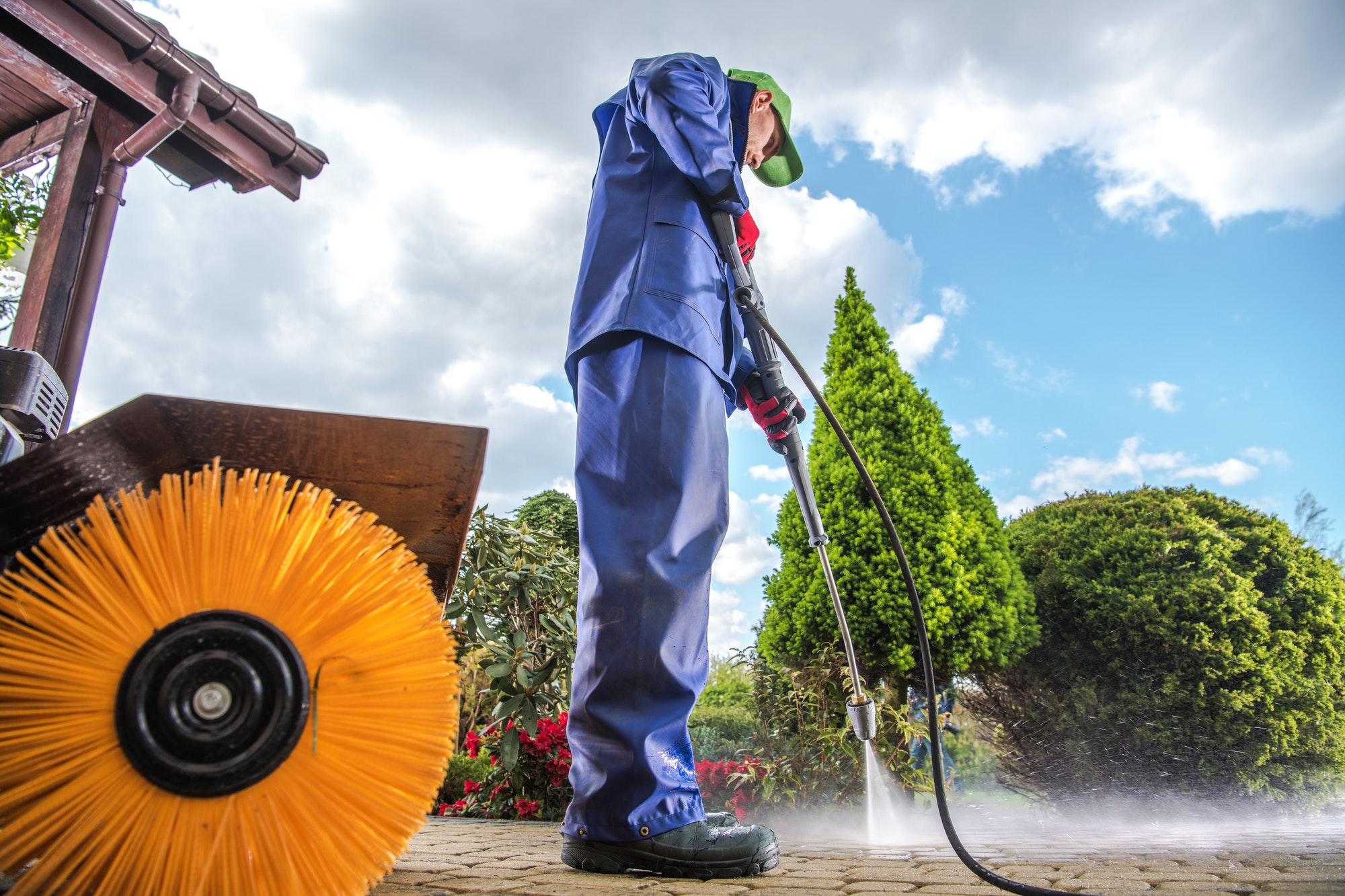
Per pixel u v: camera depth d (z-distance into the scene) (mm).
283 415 873
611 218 1734
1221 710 4926
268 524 798
